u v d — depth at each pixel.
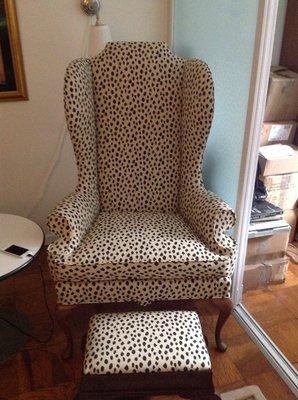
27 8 1.73
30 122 1.95
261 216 1.75
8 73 1.80
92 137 1.54
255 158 1.44
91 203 1.52
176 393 1.02
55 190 2.15
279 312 1.69
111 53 1.53
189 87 1.49
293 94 1.97
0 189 2.05
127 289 1.30
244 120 1.41
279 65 2.12
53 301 1.74
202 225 1.34
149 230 1.40
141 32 1.99
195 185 1.54
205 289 1.32
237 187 1.52
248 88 1.36
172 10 1.95
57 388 1.31
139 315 1.17
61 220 1.28
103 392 1.01
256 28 1.25
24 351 1.46
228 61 1.48
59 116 1.99
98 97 1.57
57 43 1.84
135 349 1.04
